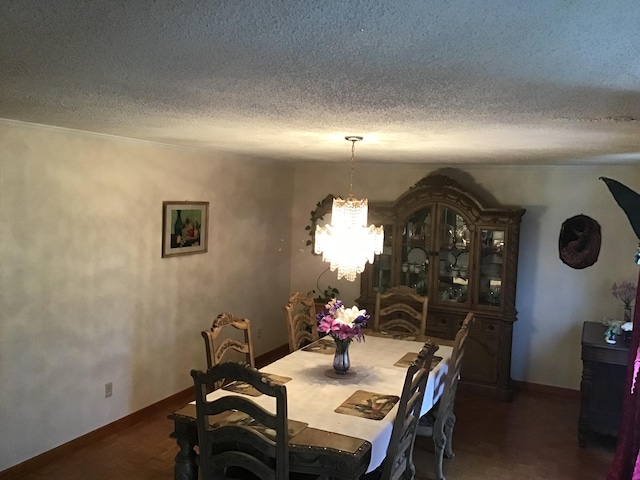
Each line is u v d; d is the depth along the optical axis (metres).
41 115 2.87
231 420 2.54
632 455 2.52
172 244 4.42
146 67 1.71
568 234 5.09
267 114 2.54
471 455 3.88
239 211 5.29
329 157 5.00
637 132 2.69
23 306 3.31
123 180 3.95
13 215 3.22
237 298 5.34
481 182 5.39
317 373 3.25
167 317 4.46
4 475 3.28
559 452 3.98
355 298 5.98
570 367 5.15
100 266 3.82
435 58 1.50
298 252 6.25
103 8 1.19
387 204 5.57
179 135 3.57
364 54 1.49
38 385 3.44
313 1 1.10
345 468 2.23
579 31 1.22
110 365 3.96
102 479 3.37
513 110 2.22
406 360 3.55
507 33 1.25
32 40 1.45
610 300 4.97
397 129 2.89
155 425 4.15
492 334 5.05
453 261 5.28
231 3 1.14
